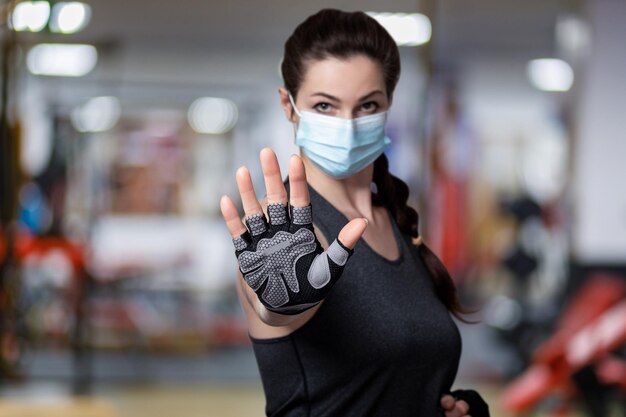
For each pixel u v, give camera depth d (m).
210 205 12.00
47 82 10.23
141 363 8.98
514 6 8.96
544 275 10.28
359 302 1.63
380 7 8.22
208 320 10.77
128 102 11.25
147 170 11.75
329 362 1.61
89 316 8.96
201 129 11.87
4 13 4.34
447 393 1.76
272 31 9.87
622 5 7.65
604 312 6.07
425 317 1.69
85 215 9.94
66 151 10.07
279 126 11.92
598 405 5.78
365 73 1.66
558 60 11.71
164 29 9.81
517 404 5.84
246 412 6.71
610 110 7.69
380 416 1.65
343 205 1.74
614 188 7.71
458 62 11.84
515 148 14.64
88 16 8.79
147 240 11.82
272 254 1.43
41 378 7.73
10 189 5.00
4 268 5.13
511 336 8.41
